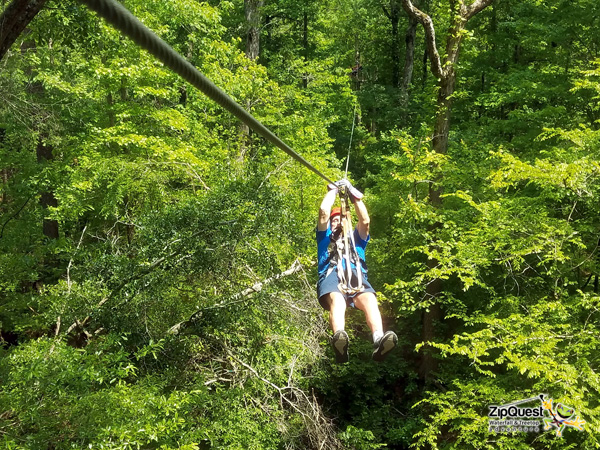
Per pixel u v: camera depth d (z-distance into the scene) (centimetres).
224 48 1490
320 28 3212
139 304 930
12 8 540
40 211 1379
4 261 1163
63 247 1194
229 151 1432
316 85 2252
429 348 1459
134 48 1351
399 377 1528
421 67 3350
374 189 1755
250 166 1093
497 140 1608
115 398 702
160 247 930
